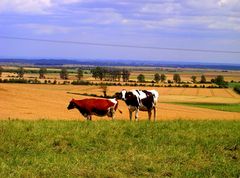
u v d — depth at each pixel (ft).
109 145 57.67
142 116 136.67
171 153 55.36
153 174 46.60
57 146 56.44
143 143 59.88
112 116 88.43
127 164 49.42
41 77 648.38
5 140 56.08
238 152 58.59
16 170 44.09
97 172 45.27
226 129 73.87
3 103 142.20
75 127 66.03
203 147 59.93
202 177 46.14
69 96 196.54
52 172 44.55
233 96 417.90
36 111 125.80
